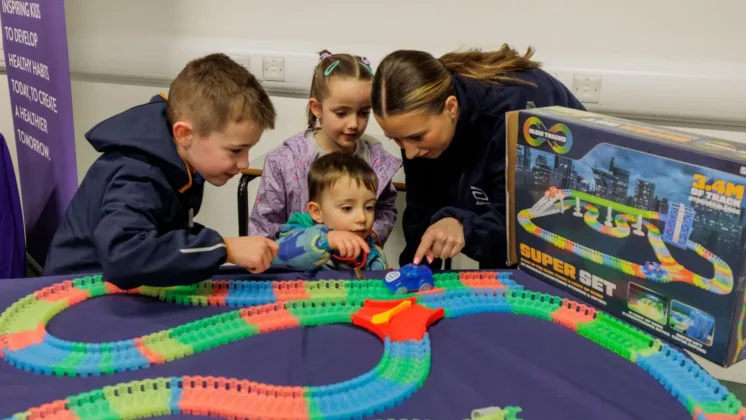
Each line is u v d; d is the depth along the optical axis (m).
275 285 1.00
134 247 0.92
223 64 1.14
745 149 0.76
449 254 1.10
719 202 0.73
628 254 0.86
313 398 0.71
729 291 0.74
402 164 1.68
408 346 0.82
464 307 0.94
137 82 2.12
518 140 0.98
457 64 1.35
